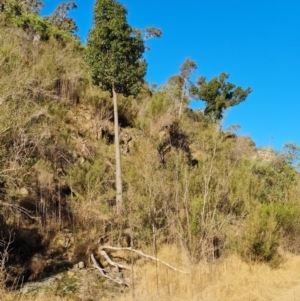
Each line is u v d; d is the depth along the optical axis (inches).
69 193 478.0
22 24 816.9
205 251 364.5
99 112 653.9
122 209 413.1
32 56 662.5
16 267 319.6
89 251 367.6
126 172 495.5
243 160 615.8
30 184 417.7
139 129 679.1
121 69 532.1
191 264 346.3
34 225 386.6
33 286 298.2
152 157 463.8
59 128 550.0
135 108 745.6
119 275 334.6
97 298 287.4
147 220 399.5
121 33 531.2
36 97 508.4
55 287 299.9
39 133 432.8
